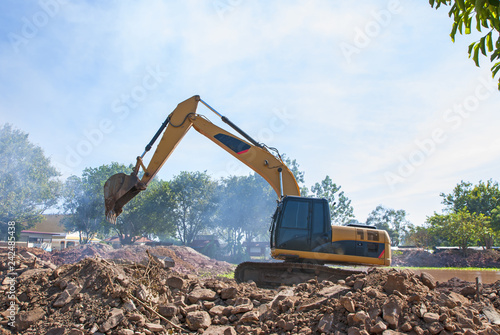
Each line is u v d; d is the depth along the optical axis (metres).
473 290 7.27
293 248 10.27
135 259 20.38
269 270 10.56
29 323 5.75
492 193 54.47
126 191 10.87
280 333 5.48
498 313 6.30
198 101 12.16
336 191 48.47
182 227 52.91
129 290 6.36
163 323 6.14
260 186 50.28
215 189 51.69
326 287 6.50
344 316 5.43
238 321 6.09
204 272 20.16
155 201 49.09
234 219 49.69
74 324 5.68
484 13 3.71
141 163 11.26
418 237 47.50
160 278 7.32
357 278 6.55
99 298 6.16
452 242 36.56
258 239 70.81
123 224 48.88
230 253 53.59
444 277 18.31
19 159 36.53
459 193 56.78
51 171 39.22
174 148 11.72
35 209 38.28
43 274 6.80
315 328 5.38
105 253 21.81
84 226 48.19
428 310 5.41
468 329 4.98
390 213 59.16
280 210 10.59
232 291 6.91
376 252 10.19
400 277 5.81
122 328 5.69
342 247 10.19
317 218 10.39
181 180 51.25
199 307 6.54
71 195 46.47
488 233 37.25
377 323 5.07
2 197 34.16
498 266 30.95
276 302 6.36
